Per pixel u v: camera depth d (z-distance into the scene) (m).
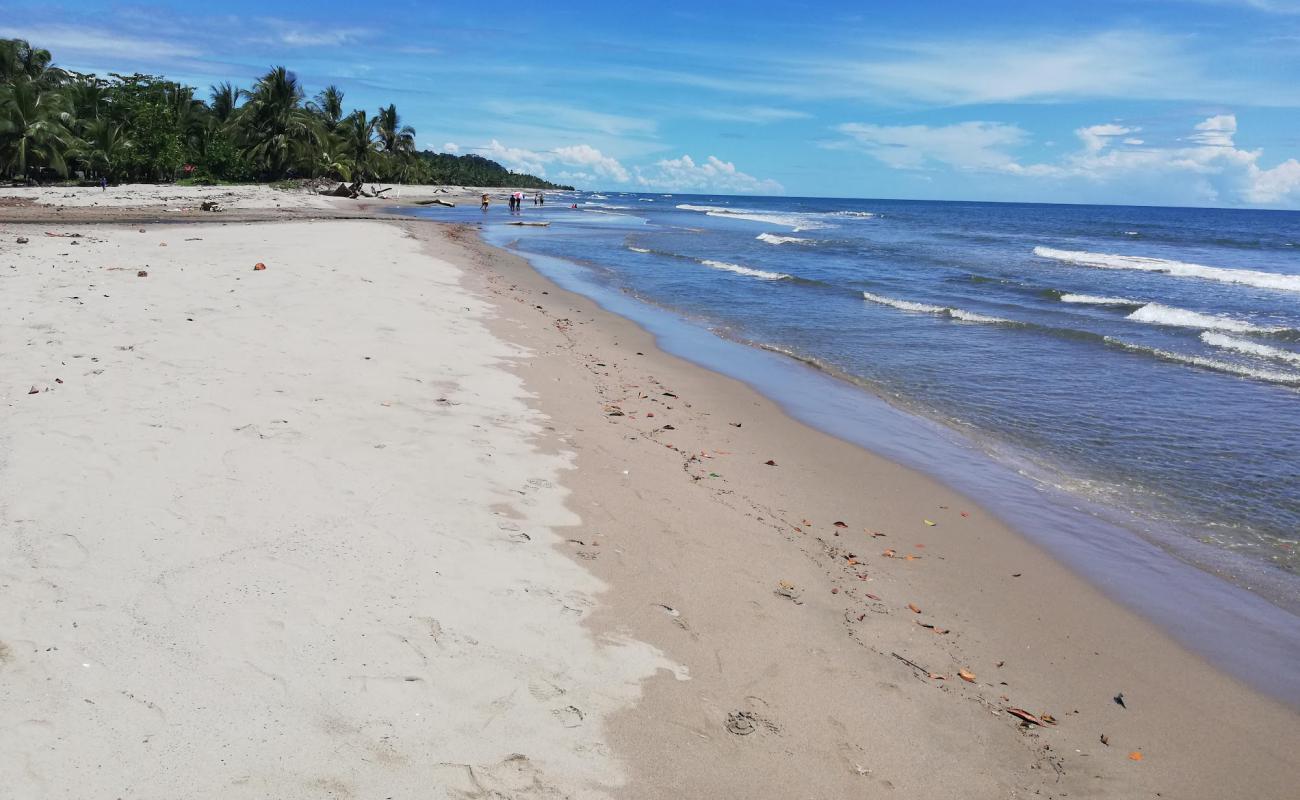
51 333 9.51
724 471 7.91
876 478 8.23
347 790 3.18
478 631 4.39
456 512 5.80
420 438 7.23
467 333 12.38
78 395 7.37
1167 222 93.31
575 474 6.99
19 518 4.98
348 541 5.14
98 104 57.47
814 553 6.23
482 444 7.33
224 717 3.47
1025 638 5.32
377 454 6.71
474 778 3.35
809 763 3.79
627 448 8.02
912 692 4.48
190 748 3.29
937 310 19.17
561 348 12.59
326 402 7.95
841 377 12.71
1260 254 43.59
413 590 4.69
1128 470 8.76
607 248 34.41
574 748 3.63
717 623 4.90
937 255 36.47
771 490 7.59
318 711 3.59
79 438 6.33
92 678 3.62
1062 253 37.81
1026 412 10.96
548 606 4.76
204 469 5.99
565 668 4.20
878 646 4.95
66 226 25.02
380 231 30.56
